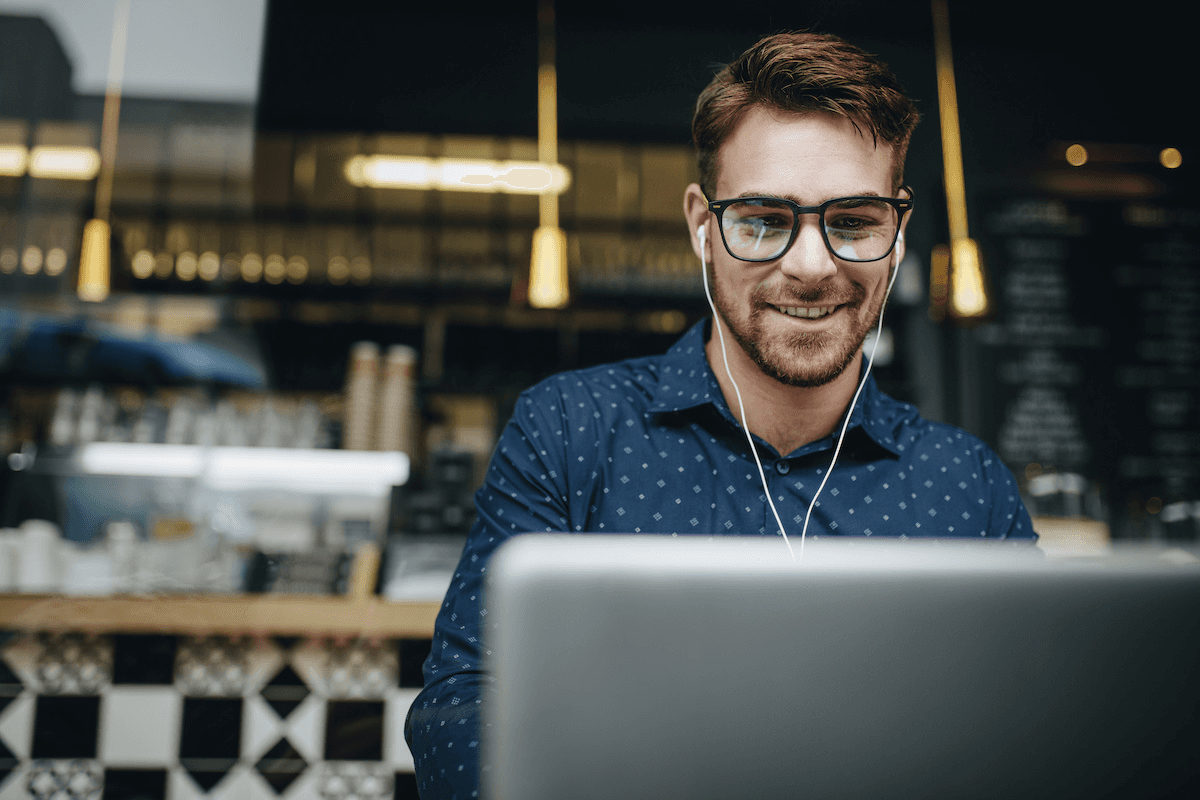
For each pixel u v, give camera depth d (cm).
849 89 83
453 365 405
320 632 212
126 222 394
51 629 211
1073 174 409
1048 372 393
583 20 412
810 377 89
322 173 400
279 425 334
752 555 36
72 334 386
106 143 393
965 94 415
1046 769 36
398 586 283
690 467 100
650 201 406
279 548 276
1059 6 395
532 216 405
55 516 330
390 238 403
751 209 86
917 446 107
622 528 97
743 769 35
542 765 34
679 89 410
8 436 364
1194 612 37
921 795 36
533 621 34
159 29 396
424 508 306
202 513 330
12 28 391
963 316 309
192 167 397
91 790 212
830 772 36
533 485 95
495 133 402
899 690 36
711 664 35
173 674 217
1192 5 389
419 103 402
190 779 213
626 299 395
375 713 218
